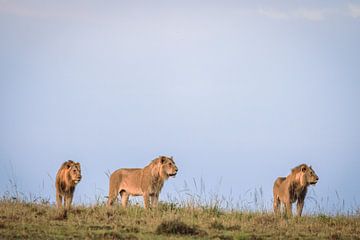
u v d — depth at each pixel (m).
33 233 66.25
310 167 86.44
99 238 65.81
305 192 87.19
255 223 76.12
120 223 72.62
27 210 76.50
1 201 80.19
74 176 81.19
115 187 91.88
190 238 67.56
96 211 77.94
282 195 88.19
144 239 66.25
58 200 82.31
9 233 65.44
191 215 78.12
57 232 67.19
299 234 71.31
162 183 88.81
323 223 77.50
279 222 76.50
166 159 88.75
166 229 69.56
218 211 81.06
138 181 89.81
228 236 68.81
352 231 74.19
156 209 79.81
